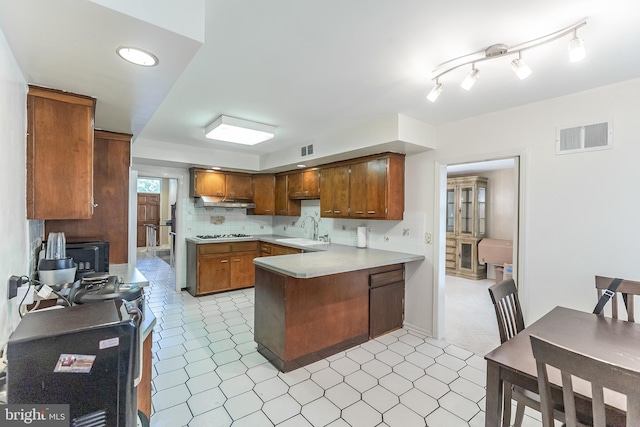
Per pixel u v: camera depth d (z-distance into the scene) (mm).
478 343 3049
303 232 5109
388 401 2084
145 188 10016
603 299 1842
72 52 1212
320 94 2344
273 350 2582
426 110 2709
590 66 1873
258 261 2781
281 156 4383
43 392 754
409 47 1665
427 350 2887
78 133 1636
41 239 2080
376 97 2404
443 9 1336
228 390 2189
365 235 3932
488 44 1625
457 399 2111
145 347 1525
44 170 1548
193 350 2803
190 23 1122
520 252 2568
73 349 778
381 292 3223
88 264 2105
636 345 1396
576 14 1358
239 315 3725
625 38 1549
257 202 5266
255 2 1289
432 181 3230
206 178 4797
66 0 903
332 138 3467
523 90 2256
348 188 3787
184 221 4871
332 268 2537
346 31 1515
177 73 1400
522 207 2559
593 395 916
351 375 2422
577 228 2287
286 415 1928
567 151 2334
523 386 1258
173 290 4883
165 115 2881
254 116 2891
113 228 2553
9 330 1157
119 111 1928
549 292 2414
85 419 791
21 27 1035
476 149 2867
